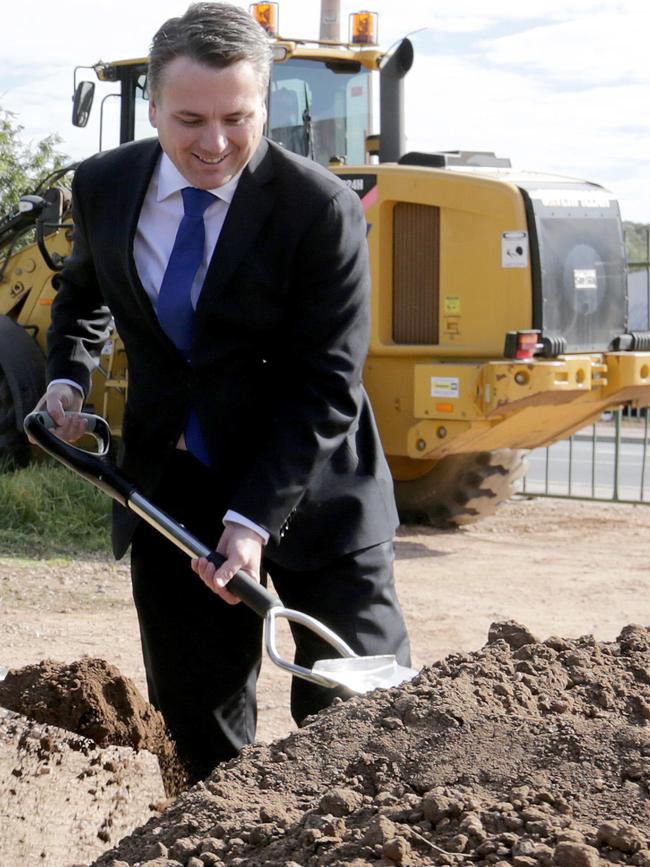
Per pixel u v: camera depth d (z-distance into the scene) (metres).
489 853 2.00
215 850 2.17
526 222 8.33
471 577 8.06
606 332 8.82
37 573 7.72
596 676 2.58
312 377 3.09
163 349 3.21
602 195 8.90
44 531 8.70
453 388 8.27
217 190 3.07
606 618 6.94
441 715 2.43
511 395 8.10
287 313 3.12
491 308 8.44
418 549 8.98
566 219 8.55
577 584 7.86
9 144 16.39
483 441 8.70
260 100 2.89
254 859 2.11
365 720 2.50
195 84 2.80
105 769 3.41
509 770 2.27
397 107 9.28
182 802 2.39
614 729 2.36
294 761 2.43
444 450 8.59
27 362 9.84
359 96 9.74
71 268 3.44
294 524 3.29
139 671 5.68
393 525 3.44
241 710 3.64
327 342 3.10
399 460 9.45
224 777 2.42
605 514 10.70
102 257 3.22
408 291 8.78
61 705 3.51
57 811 3.19
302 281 3.09
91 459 3.14
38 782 3.29
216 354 3.14
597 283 8.75
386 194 8.73
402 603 7.26
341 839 2.11
